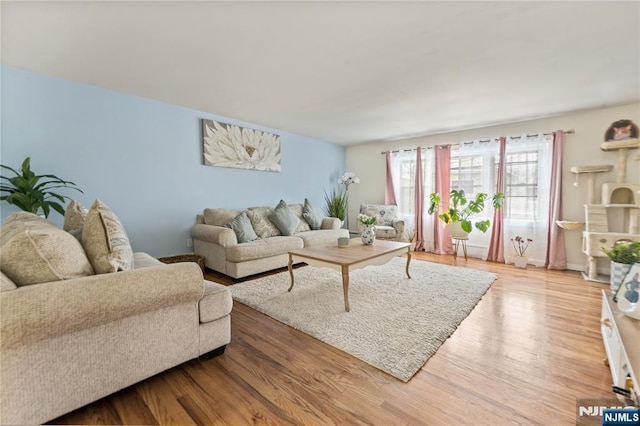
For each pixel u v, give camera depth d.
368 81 2.67
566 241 3.79
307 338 1.95
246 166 4.25
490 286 3.03
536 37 1.93
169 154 3.43
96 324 1.22
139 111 3.15
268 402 1.35
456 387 1.45
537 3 1.58
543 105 3.36
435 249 4.84
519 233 4.09
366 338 1.92
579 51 2.12
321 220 4.85
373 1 1.56
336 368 1.61
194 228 3.57
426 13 1.67
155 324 1.42
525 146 4.02
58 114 2.62
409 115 3.80
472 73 2.50
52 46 2.04
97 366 1.26
